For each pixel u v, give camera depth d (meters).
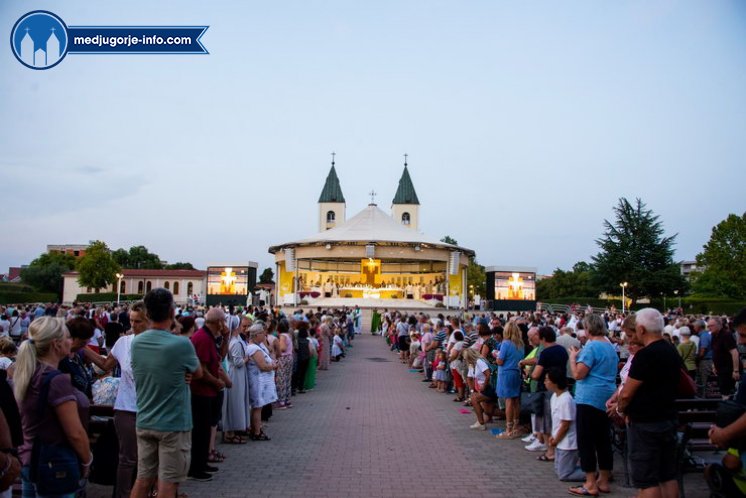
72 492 4.58
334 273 65.31
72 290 90.00
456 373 15.28
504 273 54.19
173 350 5.53
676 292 75.69
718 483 5.31
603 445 7.48
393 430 11.45
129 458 6.54
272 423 12.09
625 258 76.31
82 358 7.52
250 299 54.66
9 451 4.08
